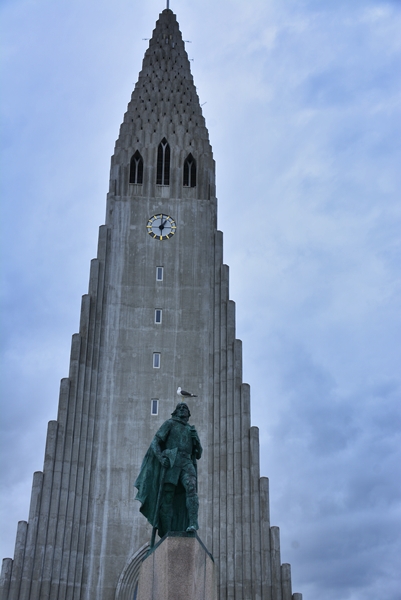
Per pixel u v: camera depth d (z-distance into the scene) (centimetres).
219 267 5475
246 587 4403
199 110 6241
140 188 5750
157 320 5294
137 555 4506
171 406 5025
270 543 4506
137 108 6162
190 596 1577
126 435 4903
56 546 4438
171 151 5897
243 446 4819
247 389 5000
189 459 1836
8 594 4219
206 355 5197
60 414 4803
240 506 4659
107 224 5581
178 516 1806
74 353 5022
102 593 4438
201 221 5662
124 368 5122
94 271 5344
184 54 6656
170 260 5497
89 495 4706
